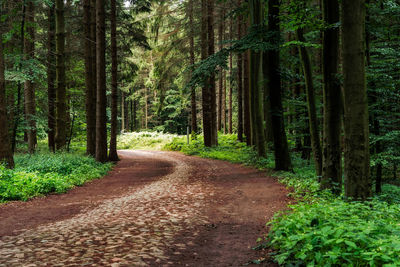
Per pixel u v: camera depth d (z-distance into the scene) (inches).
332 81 335.3
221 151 1009.5
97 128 742.5
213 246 213.2
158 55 1117.1
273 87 566.6
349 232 148.7
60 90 764.6
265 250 201.2
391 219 183.8
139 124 2610.7
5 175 395.5
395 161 418.6
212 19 991.6
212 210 324.8
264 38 551.2
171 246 210.4
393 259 123.7
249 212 311.9
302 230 182.7
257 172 592.1
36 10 863.1
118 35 946.7
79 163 636.7
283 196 367.2
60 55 757.9
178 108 2027.6
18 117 727.7
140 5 924.0
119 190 455.5
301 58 449.4
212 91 1119.6
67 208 335.6
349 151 257.8
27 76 625.0
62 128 773.3
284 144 564.4
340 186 339.3
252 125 869.2
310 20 331.3
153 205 349.7
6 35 669.3
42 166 513.7
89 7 781.9
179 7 1032.2
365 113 253.9
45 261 177.3
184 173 633.6
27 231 244.4
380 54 443.8
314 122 451.8
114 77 820.6
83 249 199.3
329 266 144.2
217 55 578.9
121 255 188.9
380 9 421.4
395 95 431.2
